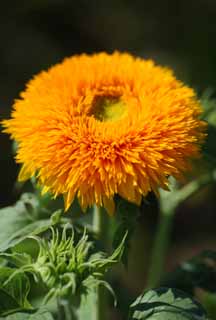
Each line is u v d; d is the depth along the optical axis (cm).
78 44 163
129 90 67
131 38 163
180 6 164
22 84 155
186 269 72
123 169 60
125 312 85
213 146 70
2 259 63
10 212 69
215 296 82
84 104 65
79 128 62
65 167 60
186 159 62
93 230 68
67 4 165
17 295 60
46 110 63
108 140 61
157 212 140
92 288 58
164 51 158
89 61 68
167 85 65
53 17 164
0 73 156
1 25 160
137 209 62
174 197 80
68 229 65
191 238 142
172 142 61
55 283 59
